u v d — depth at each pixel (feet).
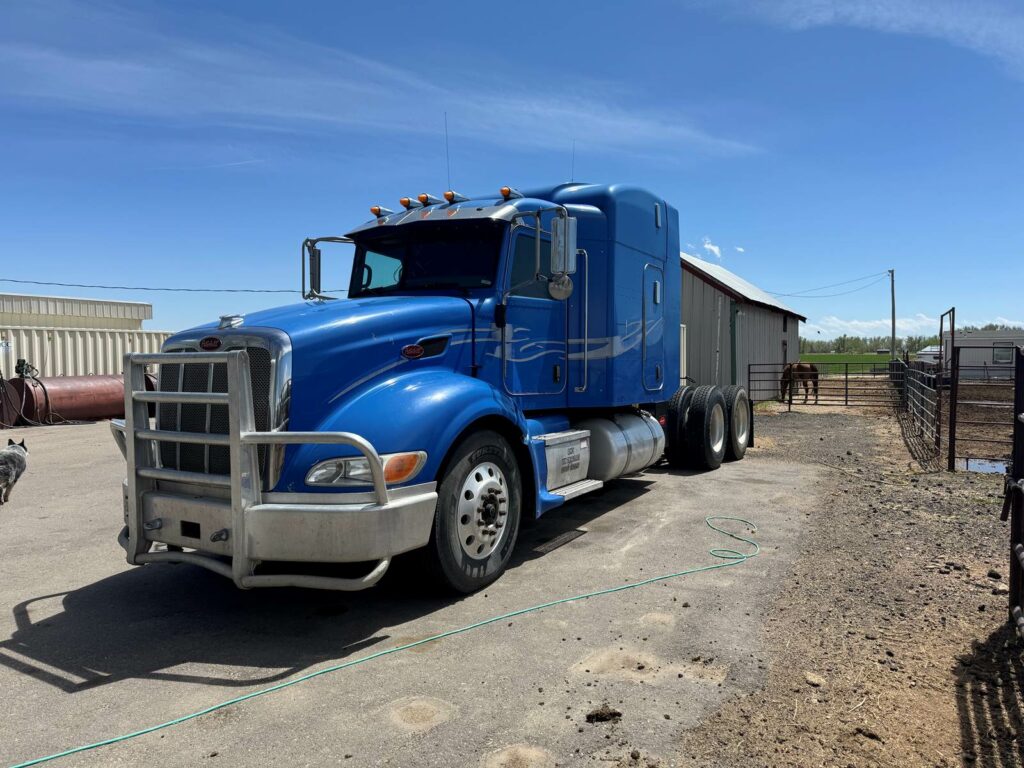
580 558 18.02
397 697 10.94
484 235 18.80
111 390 59.82
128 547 14.29
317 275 21.30
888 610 14.14
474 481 15.48
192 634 13.55
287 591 15.94
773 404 70.79
